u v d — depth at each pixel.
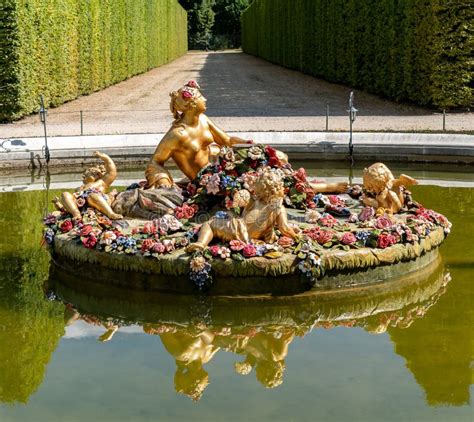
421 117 18.38
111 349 4.82
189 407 3.90
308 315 5.49
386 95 23.58
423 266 6.27
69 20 23.91
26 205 9.68
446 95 19.50
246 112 19.97
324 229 6.10
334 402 3.94
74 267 6.09
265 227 5.69
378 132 14.81
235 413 3.82
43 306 5.72
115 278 5.81
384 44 22.84
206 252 5.45
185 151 6.93
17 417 3.81
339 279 5.62
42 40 20.39
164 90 28.80
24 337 5.04
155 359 4.64
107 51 29.88
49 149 13.02
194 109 6.91
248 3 86.31
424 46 19.98
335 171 12.59
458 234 7.65
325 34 30.66
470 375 4.28
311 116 18.80
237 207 5.97
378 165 6.89
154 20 44.41
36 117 19.67
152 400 4.00
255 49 59.81
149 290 5.65
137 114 20.09
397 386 4.13
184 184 7.27
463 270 6.45
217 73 38.72
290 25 39.16
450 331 5.05
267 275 5.41
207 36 85.69
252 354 4.71
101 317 5.48
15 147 13.07
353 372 4.36
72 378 4.33
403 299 5.75
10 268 6.74
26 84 18.91
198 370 4.45
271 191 5.72
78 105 23.25
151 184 7.01
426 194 9.95
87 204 6.68
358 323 5.27
